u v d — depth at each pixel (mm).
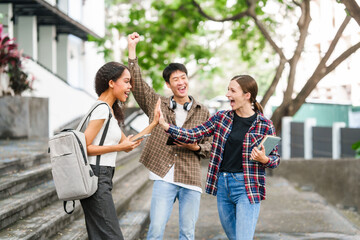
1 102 10414
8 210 4641
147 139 4473
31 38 18734
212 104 26672
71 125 16625
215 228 6785
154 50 16094
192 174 4383
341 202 11039
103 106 3490
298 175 11758
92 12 26203
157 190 4367
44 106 11461
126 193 7598
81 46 24422
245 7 15031
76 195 3320
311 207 8234
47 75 15992
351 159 10820
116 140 3578
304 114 18203
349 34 27219
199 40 20547
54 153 3344
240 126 4031
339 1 6180
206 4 17500
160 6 14695
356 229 6703
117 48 24391
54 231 5004
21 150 7887
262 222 7141
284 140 13109
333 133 11195
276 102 21547
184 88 4383
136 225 6094
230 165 4020
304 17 12445
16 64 10977
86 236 5023
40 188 6016
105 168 3506
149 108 4512
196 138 4129
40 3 16891
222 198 4098
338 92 30000
